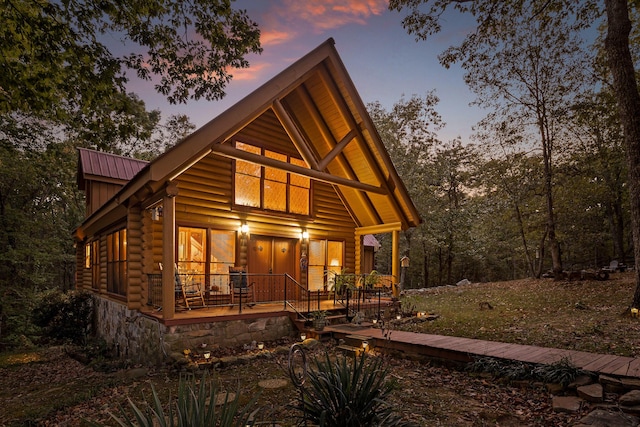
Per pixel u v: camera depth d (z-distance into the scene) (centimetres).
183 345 806
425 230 2625
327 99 1180
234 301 1116
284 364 739
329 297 1359
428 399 548
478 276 3747
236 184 1142
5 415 632
